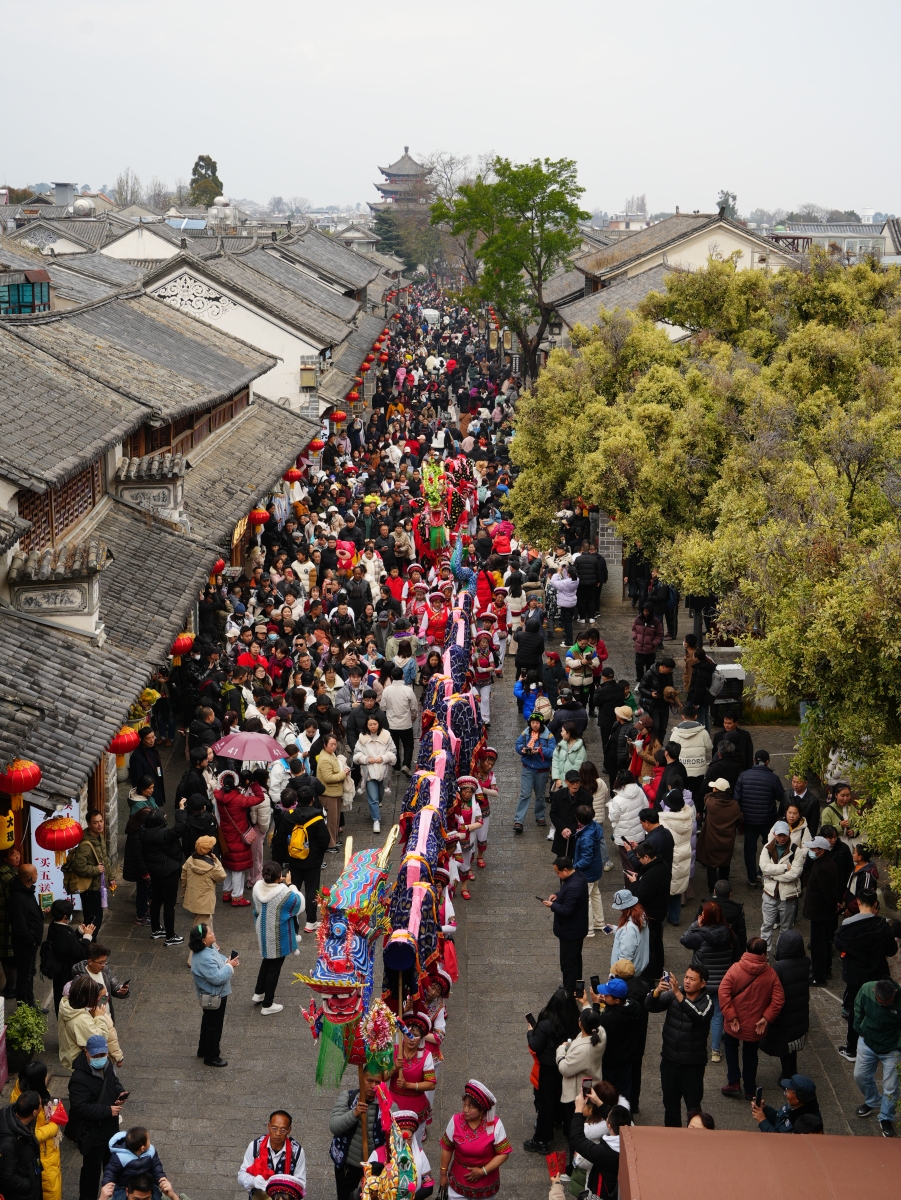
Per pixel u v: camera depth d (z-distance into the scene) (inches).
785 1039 477.7
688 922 632.4
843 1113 486.0
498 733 926.4
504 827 765.9
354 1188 414.3
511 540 1332.4
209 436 1152.8
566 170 2485.2
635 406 1013.2
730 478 859.4
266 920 542.3
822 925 568.1
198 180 6058.1
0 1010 470.0
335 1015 414.3
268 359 1327.5
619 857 717.3
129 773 712.4
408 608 1045.2
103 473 804.6
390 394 2485.2
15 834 541.3
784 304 1247.5
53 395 737.6
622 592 1309.1
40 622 598.9
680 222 2326.5
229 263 1851.6
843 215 7066.9
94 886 582.2
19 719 495.2
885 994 457.7
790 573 609.3
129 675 601.3
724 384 984.3
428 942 481.1
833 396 990.4
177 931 622.5
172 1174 443.5
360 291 2551.7
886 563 517.7
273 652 860.0
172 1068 508.7
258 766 701.9
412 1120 394.6
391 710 810.8
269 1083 501.0
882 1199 278.7
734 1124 474.9
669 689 792.3
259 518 1086.4
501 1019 548.4
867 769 515.5
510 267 2463.1
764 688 583.8
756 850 661.3
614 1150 383.6
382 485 1584.6
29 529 595.2
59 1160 429.4
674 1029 447.2
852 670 524.4
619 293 1851.6
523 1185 439.2
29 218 3051.2
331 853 713.0
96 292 1910.7
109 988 495.2
